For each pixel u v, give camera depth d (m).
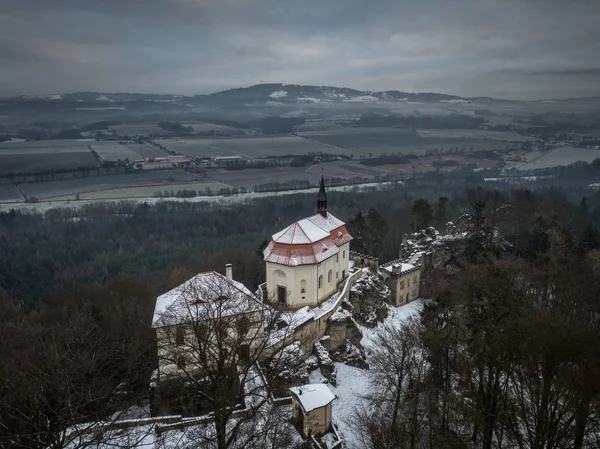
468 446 48.53
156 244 180.38
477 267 64.38
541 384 41.25
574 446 37.28
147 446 46.50
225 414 42.75
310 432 51.00
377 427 52.38
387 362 63.69
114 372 58.19
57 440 36.47
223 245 168.00
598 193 192.75
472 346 49.78
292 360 62.69
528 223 113.62
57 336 58.53
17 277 146.38
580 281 66.81
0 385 45.31
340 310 77.50
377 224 116.38
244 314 54.12
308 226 82.62
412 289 99.69
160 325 55.94
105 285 101.00
